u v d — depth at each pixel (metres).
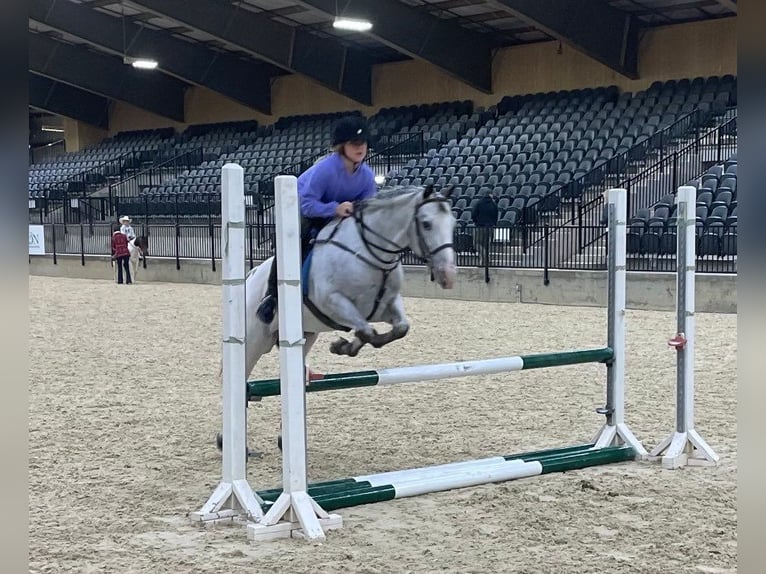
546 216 21.25
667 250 17.78
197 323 16.59
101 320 17.17
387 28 26.11
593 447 6.78
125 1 26.12
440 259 5.42
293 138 32.44
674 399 8.91
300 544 4.89
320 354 12.59
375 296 5.87
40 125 49.56
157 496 5.84
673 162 20.56
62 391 9.82
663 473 6.33
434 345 13.20
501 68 28.89
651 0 23.81
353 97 31.94
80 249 31.84
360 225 5.76
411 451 7.04
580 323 15.48
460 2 25.67
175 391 9.84
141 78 37.28
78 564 4.53
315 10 24.58
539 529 5.06
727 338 12.95
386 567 4.46
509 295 19.62
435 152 26.62
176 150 35.97
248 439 7.63
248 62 34.75
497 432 7.67
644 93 25.03
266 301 6.01
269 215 27.28
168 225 29.14
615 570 4.36
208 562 4.58
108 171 36.69
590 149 23.16
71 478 6.28
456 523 5.21
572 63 27.39
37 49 34.06
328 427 7.92
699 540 4.79
